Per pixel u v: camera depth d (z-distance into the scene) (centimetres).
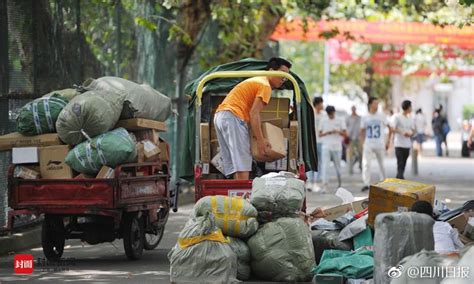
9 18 2402
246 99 1988
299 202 1817
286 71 2116
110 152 1988
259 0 3575
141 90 2177
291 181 1844
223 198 1788
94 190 1995
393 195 1889
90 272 1961
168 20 3341
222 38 3597
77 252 2303
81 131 2008
